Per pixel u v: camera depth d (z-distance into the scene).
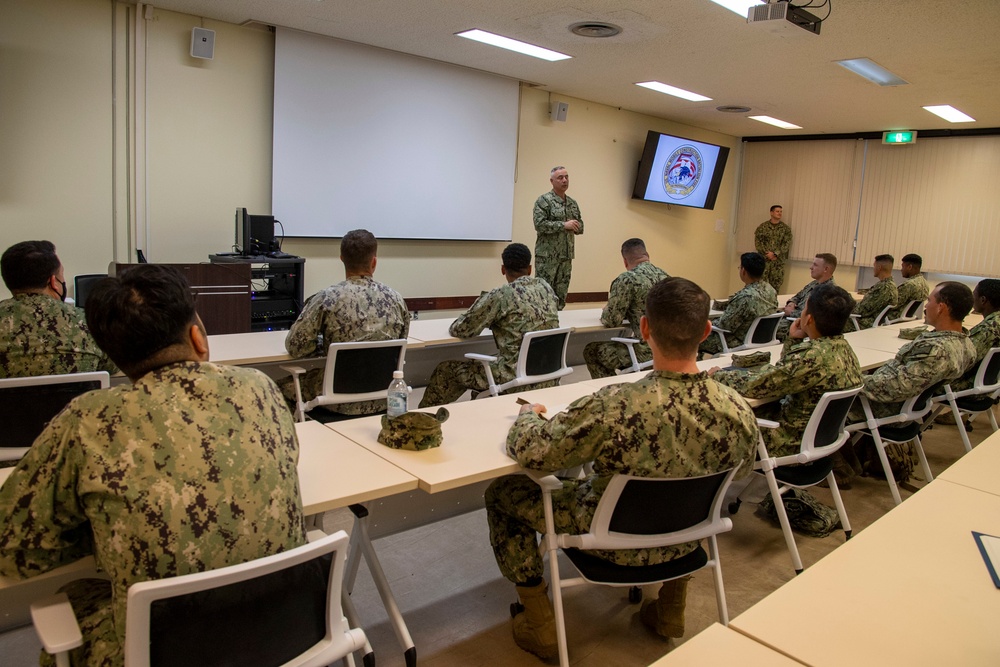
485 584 2.61
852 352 2.77
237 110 5.36
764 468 2.68
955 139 8.53
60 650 1.17
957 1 4.05
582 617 2.42
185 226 5.24
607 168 8.43
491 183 7.00
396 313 3.11
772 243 9.85
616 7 4.58
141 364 1.28
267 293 5.09
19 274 2.33
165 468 1.17
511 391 3.66
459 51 5.95
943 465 4.19
